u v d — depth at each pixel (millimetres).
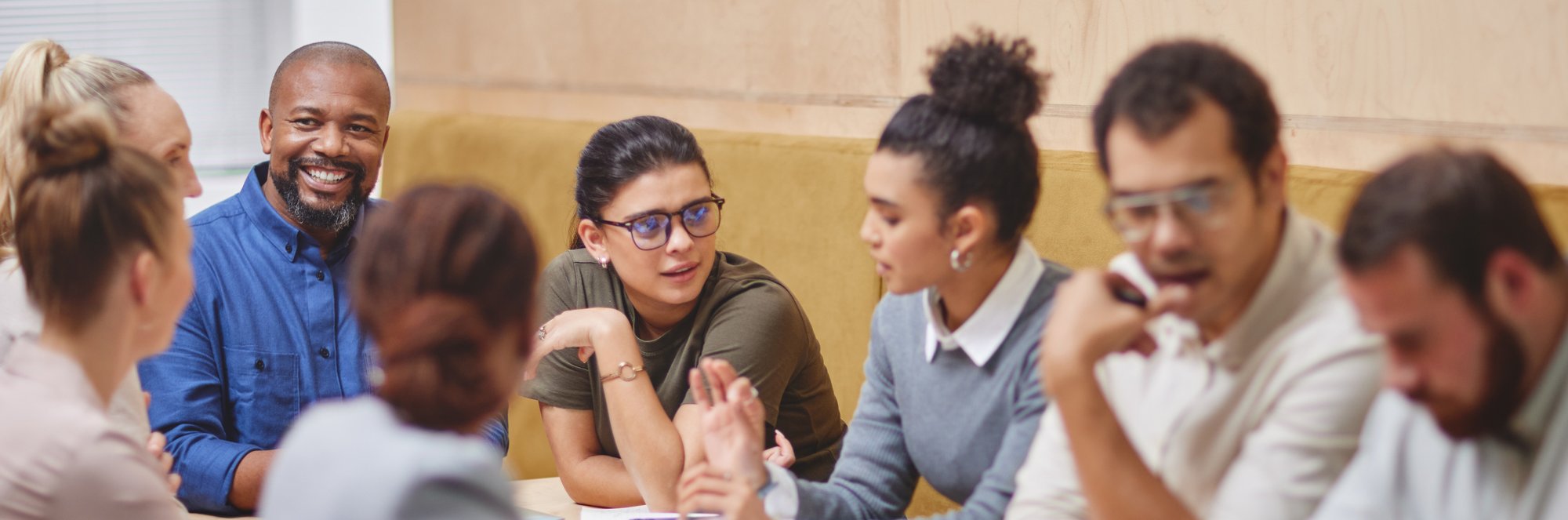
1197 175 1172
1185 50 1203
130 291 1402
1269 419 1268
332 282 2438
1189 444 1338
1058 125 2480
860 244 2641
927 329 1644
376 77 2438
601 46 3553
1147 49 1237
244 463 2145
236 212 2428
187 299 1470
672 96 3363
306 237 2410
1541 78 1833
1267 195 1225
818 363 2223
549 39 3711
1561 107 1813
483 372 1134
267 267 2395
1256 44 2193
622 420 1983
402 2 4215
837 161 2707
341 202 2398
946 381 1626
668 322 2129
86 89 2043
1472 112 1919
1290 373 1252
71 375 1408
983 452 1612
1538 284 974
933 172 1467
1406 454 1111
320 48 2432
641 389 1996
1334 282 1261
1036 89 1486
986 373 1588
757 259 2887
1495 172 982
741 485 1563
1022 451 1550
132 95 2088
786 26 3031
